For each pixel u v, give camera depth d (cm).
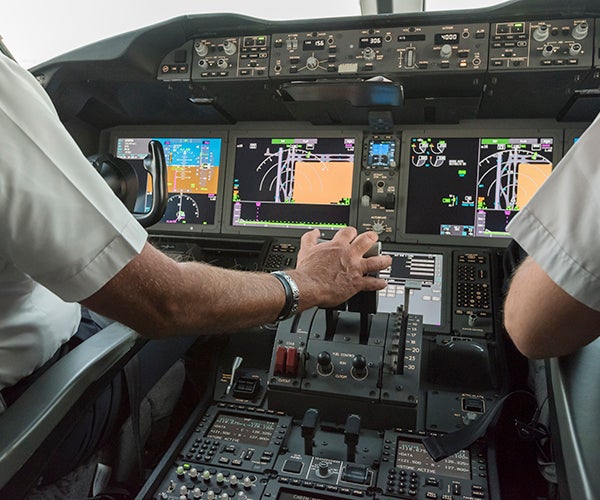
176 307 93
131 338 121
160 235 244
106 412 139
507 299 91
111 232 85
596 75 187
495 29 192
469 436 141
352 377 159
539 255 76
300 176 236
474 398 167
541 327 81
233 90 218
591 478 80
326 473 143
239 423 164
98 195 86
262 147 242
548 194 76
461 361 179
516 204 216
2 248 83
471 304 195
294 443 155
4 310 106
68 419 103
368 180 229
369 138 231
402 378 157
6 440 90
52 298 119
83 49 210
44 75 217
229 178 243
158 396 189
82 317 143
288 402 163
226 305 100
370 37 200
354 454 146
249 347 189
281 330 172
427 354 183
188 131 252
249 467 146
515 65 189
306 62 204
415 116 221
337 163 233
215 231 241
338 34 203
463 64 193
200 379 193
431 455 138
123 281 86
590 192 71
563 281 74
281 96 215
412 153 227
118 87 227
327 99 206
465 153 223
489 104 212
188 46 215
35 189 80
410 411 154
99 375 110
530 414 175
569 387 95
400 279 207
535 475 173
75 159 85
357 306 159
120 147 260
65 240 82
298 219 233
